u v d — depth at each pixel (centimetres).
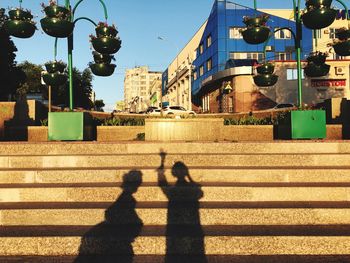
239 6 4291
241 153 677
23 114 980
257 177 576
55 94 4138
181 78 6231
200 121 906
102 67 864
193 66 5247
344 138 885
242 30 809
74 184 559
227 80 3872
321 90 3469
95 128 1022
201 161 634
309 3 745
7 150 668
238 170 578
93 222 475
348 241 414
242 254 414
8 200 523
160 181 579
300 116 762
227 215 471
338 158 626
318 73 831
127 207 480
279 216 468
